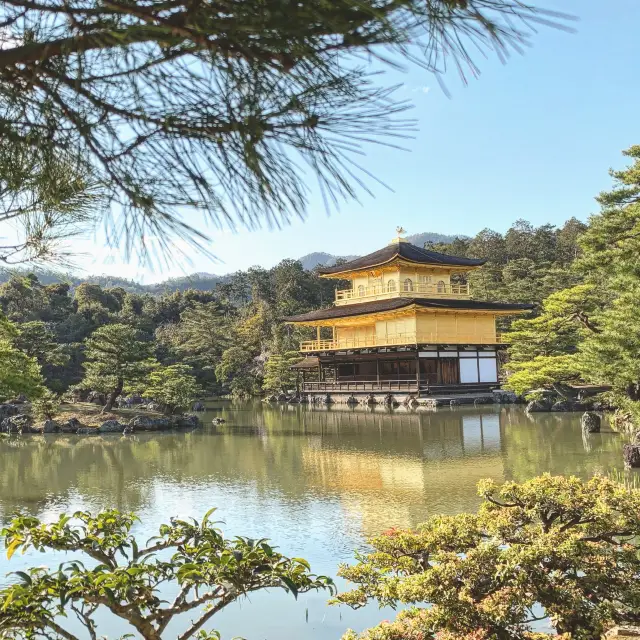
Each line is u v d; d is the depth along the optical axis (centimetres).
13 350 1825
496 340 5003
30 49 171
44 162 228
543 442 2388
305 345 5788
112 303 8238
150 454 2486
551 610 557
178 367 4594
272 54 167
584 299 3653
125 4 159
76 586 393
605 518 630
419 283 5091
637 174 2050
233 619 845
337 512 1432
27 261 357
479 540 669
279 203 183
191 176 195
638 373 2020
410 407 4334
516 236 9025
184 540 460
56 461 2334
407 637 557
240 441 2844
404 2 133
